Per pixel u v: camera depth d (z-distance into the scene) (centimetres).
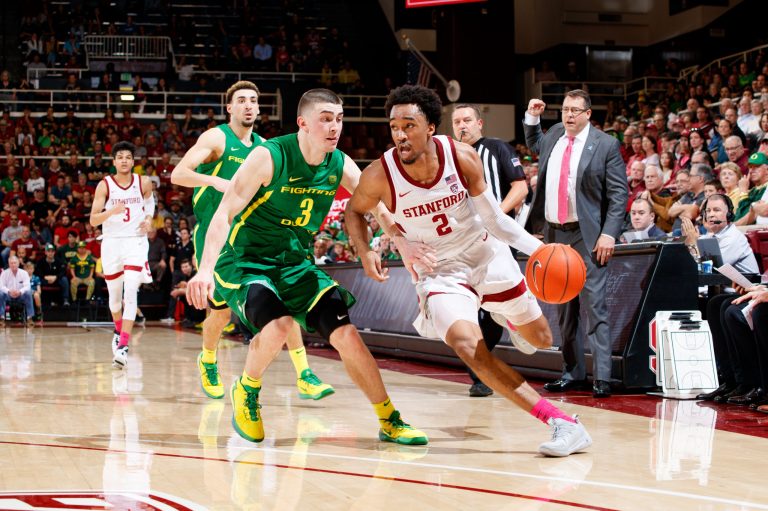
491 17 1764
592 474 309
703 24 1964
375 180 354
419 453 350
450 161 346
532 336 388
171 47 2081
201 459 337
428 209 352
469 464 328
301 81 2056
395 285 827
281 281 387
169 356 809
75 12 2191
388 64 2144
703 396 517
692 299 557
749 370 488
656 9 2111
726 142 898
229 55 2134
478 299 371
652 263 554
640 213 649
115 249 719
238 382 377
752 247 597
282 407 482
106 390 555
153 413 459
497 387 351
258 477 305
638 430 405
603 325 532
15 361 754
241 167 366
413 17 2078
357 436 391
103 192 718
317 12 2306
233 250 399
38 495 277
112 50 2038
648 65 2138
